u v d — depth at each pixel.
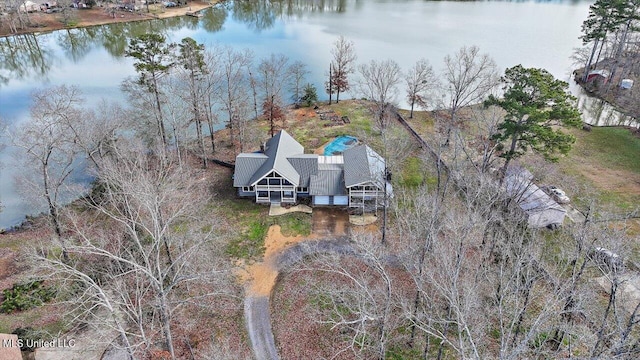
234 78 57.75
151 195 26.77
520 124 39.31
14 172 49.03
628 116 63.47
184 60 50.31
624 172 49.28
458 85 53.38
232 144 55.28
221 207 44.03
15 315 32.00
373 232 40.62
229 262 37.34
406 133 56.88
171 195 34.78
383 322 26.58
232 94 60.31
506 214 34.25
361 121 61.09
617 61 70.69
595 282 32.34
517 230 32.03
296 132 58.34
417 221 31.19
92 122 41.88
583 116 65.62
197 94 53.66
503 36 99.44
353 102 67.69
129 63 83.19
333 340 30.89
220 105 63.53
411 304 32.19
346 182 43.19
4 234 41.06
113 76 76.50
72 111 41.41
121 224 36.97
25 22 97.44
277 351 30.20
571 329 25.66
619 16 66.12
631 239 32.00
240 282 35.50
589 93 72.69
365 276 35.66
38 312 32.28
